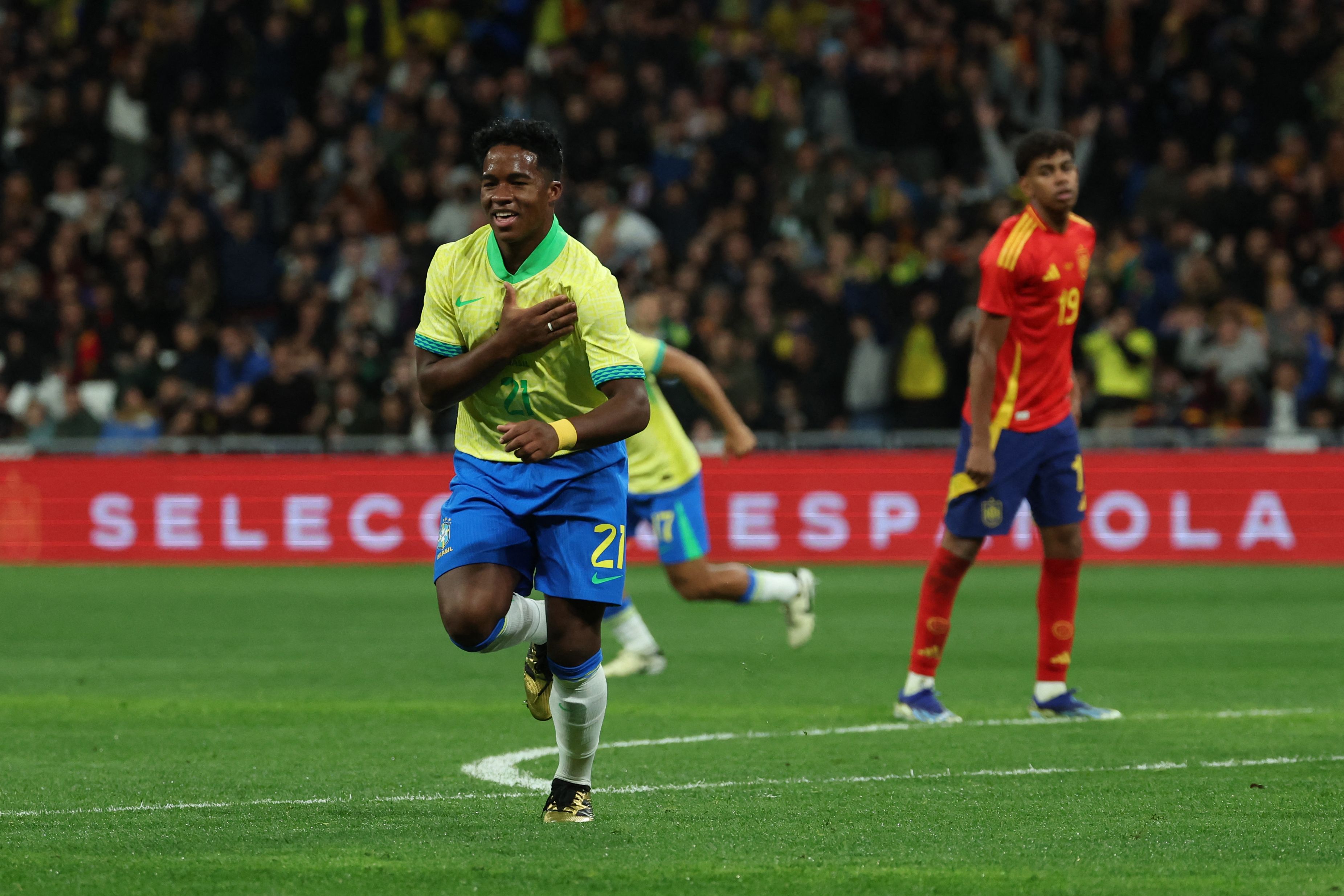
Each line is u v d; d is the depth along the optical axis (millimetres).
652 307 31844
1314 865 15234
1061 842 16297
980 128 64375
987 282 24500
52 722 25531
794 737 23641
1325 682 29656
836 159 62406
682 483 29844
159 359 62562
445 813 17906
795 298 58281
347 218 64125
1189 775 20266
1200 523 52594
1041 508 25328
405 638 36938
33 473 55625
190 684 29859
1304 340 55844
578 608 16734
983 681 29922
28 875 14758
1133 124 67000
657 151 65312
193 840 16359
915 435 53969
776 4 72875
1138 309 58219
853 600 44094
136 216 65562
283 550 54812
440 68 72562
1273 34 67625
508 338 15781
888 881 14570
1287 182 61469
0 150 74062
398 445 55125
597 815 17688
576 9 73750
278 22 70625
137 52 72375
